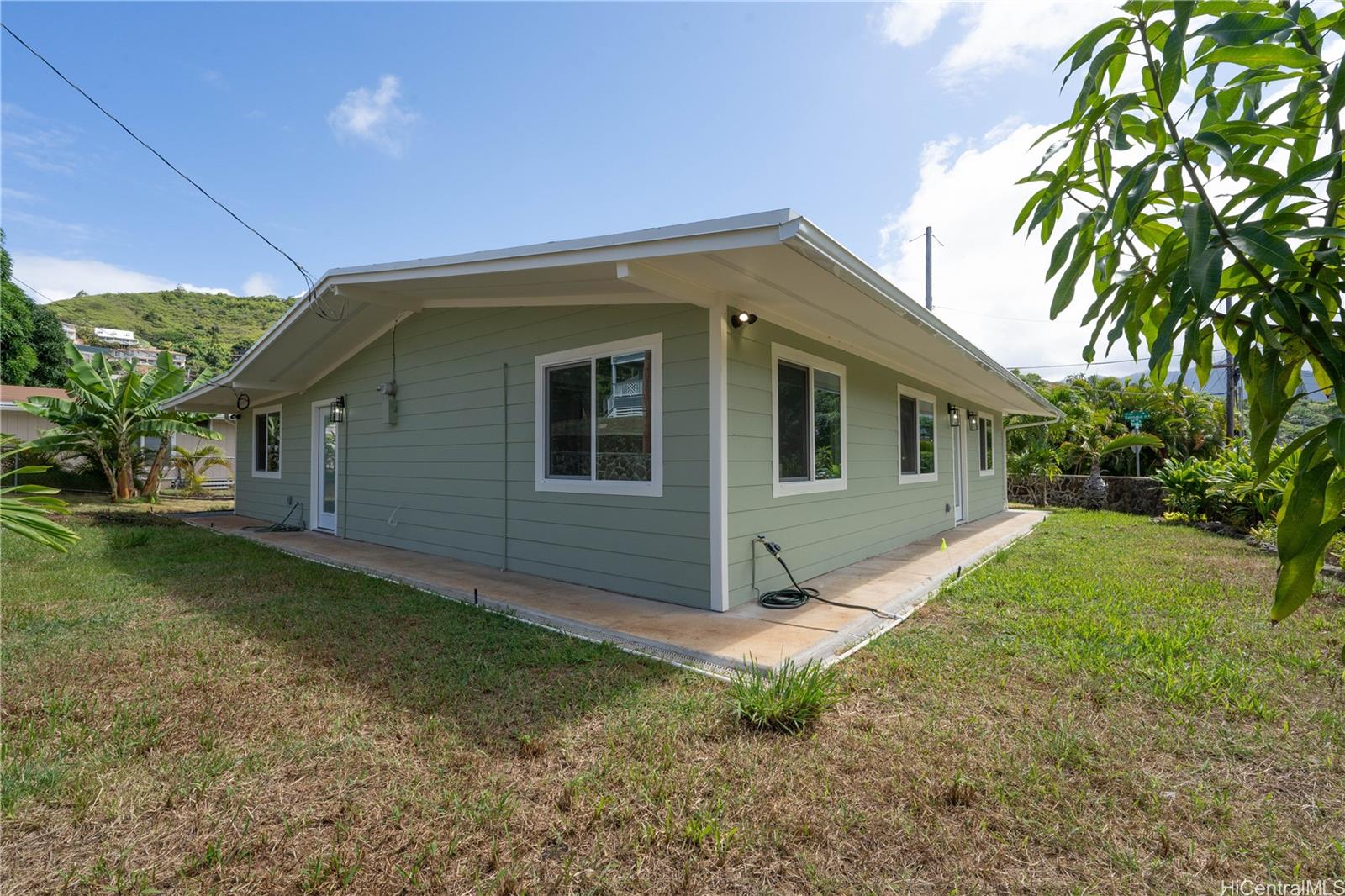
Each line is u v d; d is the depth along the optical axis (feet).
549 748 8.91
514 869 6.50
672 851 6.81
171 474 64.03
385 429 27.81
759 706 9.57
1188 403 61.16
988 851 6.80
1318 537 4.11
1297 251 4.42
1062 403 61.77
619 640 13.96
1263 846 6.84
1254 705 10.11
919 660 12.40
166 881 6.40
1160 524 37.50
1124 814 7.41
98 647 13.08
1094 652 12.64
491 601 17.29
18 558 23.21
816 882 6.34
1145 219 5.16
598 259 13.93
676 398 17.06
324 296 22.80
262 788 7.99
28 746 8.91
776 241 11.42
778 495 18.62
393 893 6.23
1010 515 43.70
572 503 19.71
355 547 27.27
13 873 6.48
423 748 8.95
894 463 27.48
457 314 24.02
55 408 46.88
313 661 12.37
